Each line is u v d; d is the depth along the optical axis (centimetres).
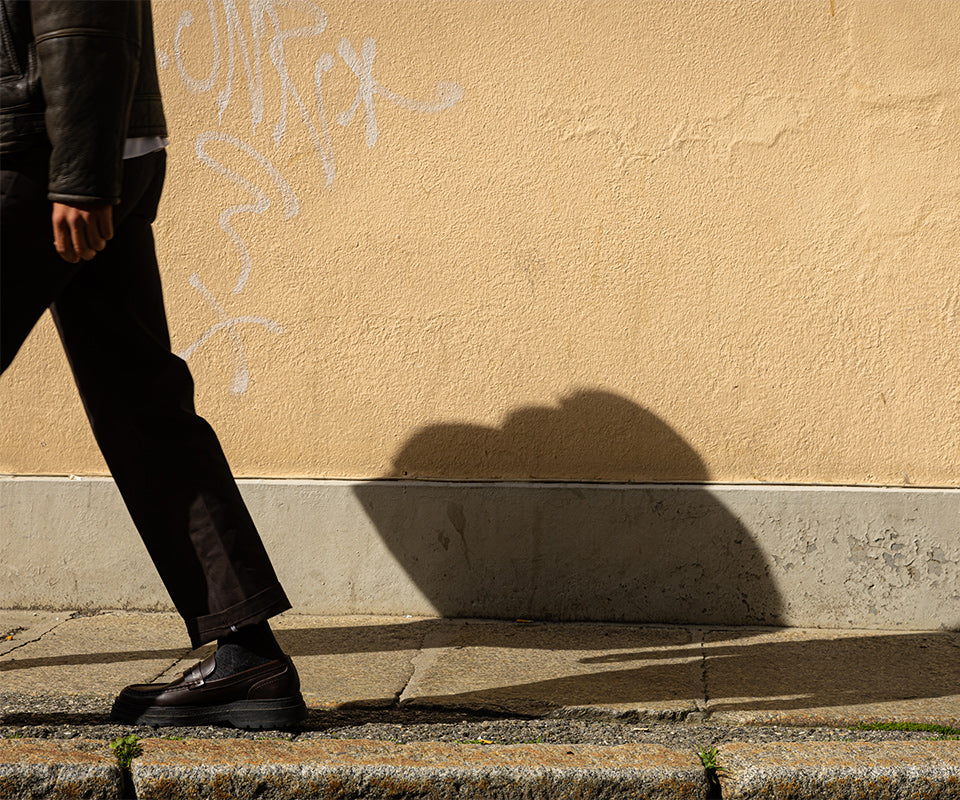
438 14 338
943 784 213
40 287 215
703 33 330
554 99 335
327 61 342
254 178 346
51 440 353
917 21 323
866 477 330
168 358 244
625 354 336
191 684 241
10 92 207
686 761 219
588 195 335
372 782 214
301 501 341
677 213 333
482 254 339
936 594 324
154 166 236
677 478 336
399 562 339
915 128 324
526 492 334
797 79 328
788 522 328
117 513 345
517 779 214
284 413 347
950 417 326
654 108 332
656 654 297
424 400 342
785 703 255
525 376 339
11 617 340
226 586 239
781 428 332
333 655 295
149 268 245
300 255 345
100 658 292
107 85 202
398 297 342
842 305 328
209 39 346
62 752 221
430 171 340
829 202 328
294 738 235
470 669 282
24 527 347
